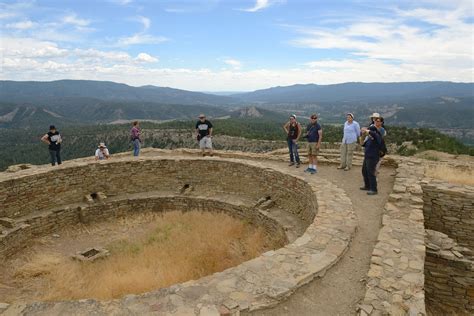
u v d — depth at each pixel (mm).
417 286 5457
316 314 5109
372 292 5344
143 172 15930
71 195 14273
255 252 10617
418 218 8234
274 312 5027
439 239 8586
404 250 6613
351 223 7953
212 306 4867
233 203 13992
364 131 10742
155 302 4965
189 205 15141
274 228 11727
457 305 7840
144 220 14273
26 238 11883
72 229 13406
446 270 7852
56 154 15539
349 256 6770
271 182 13523
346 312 5176
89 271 9633
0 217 12000
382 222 8070
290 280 5539
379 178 12883
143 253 10516
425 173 12664
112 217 14500
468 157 24125
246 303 4957
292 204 12359
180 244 11078
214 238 11547
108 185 15258
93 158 18109
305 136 13570
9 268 10305
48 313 4746
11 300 8148
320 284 5805
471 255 8023
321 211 8688
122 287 7668
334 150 19250
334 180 12695
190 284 5414
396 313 4852
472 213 10117
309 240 7062
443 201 10492
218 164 15523
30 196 12945
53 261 10242
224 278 5586
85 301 5000
